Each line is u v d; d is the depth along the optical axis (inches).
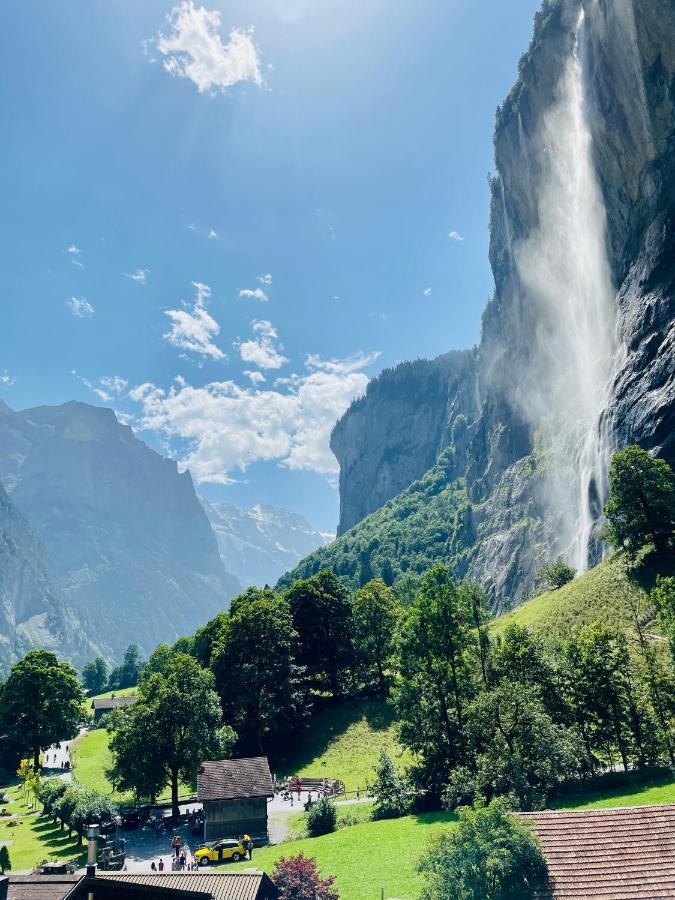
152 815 2642.7
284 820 2299.5
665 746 1849.2
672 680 1913.1
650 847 949.8
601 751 1991.9
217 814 2222.0
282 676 3307.1
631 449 3142.2
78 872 1819.6
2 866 2057.1
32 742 3639.3
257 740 3206.2
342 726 3344.0
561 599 3531.0
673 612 2057.1
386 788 2086.6
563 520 6122.1
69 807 2507.4
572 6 6446.9
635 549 3152.1
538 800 1498.5
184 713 2583.7
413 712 2102.6
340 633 3870.6
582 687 1940.2
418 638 2197.3
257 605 3484.3
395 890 1301.7
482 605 2174.0
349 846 1697.8
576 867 933.2
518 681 1932.8
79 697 3959.2
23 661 3863.2
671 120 4606.3
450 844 987.9
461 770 1707.7
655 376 4303.6
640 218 5036.9
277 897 1227.2
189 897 990.4
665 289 4503.0
